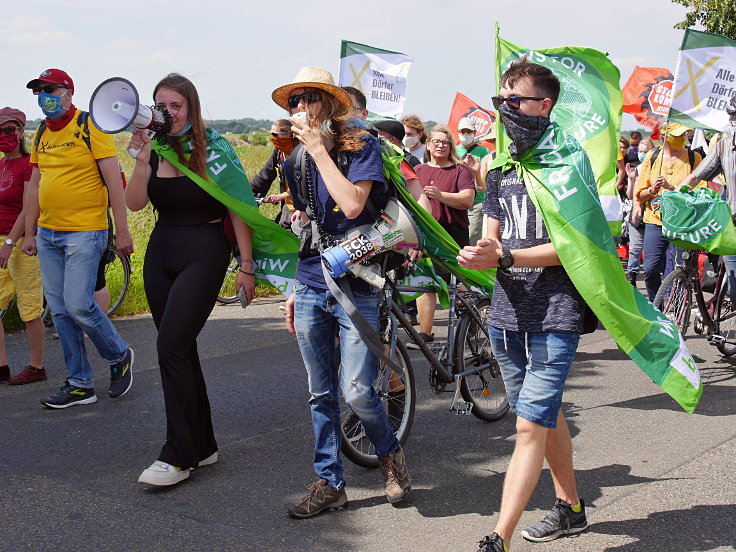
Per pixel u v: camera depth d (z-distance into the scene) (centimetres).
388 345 435
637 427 503
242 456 460
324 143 347
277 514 382
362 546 349
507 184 330
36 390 595
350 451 428
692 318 702
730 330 673
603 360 679
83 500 397
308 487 404
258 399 572
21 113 623
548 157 317
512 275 326
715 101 743
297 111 346
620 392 582
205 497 401
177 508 388
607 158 541
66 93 528
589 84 545
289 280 444
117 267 955
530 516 378
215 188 411
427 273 484
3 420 525
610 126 541
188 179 413
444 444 482
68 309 538
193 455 416
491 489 413
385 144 370
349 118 353
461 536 359
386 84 942
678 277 645
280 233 436
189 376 414
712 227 588
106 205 551
